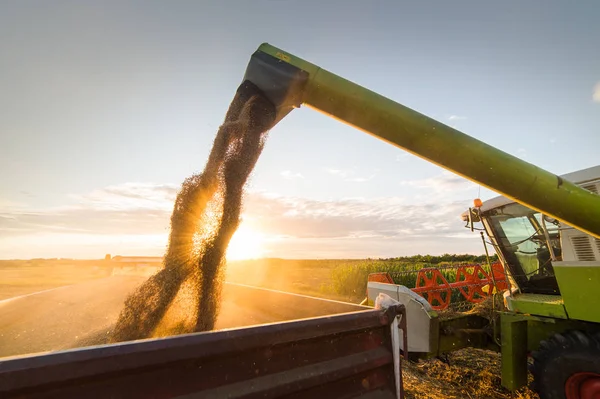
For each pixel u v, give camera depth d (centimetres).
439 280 1073
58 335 280
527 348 451
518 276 495
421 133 210
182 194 244
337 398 164
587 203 198
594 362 339
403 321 198
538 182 202
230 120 245
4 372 90
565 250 396
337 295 1385
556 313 400
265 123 238
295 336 150
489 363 582
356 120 222
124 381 110
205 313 226
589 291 369
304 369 154
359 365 172
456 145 206
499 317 484
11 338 273
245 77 246
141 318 218
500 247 508
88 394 104
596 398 341
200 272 230
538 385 392
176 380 120
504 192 210
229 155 237
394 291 511
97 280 498
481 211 509
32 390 94
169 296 219
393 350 190
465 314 531
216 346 127
